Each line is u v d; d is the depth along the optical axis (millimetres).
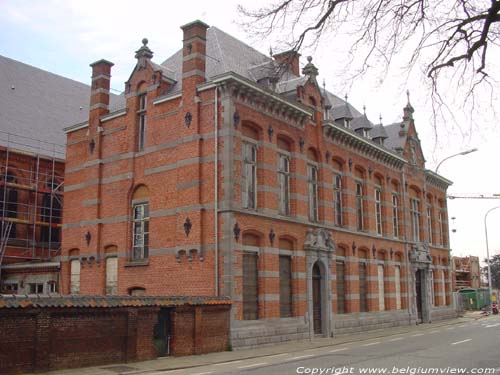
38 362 13555
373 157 31766
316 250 24766
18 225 34000
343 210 28391
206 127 21422
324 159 26797
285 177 24297
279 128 23719
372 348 19703
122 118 24906
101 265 24359
